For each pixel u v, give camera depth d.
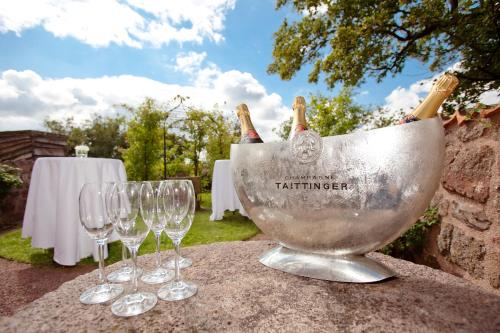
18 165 5.22
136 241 0.74
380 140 0.72
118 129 21.86
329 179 0.80
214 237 3.68
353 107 5.47
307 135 0.83
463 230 1.50
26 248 3.28
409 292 0.72
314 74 4.86
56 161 2.55
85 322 0.60
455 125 1.58
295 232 0.88
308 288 0.76
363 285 0.77
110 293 0.74
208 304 0.67
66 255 2.44
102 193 0.80
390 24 3.88
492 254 1.28
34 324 0.59
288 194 0.87
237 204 4.93
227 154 9.07
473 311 0.62
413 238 1.92
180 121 8.77
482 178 1.35
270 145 0.91
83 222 0.81
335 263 0.84
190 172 9.28
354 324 0.57
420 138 0.68
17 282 2.33
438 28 3.43
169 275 0.87
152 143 6.94
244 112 1.17
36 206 2.61
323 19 4.98
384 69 4.55
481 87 3.06
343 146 0.78
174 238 0.80
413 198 0.70
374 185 0.74
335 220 0.80
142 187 0.77
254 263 0.97
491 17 2.84
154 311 0.64
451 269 1.63
